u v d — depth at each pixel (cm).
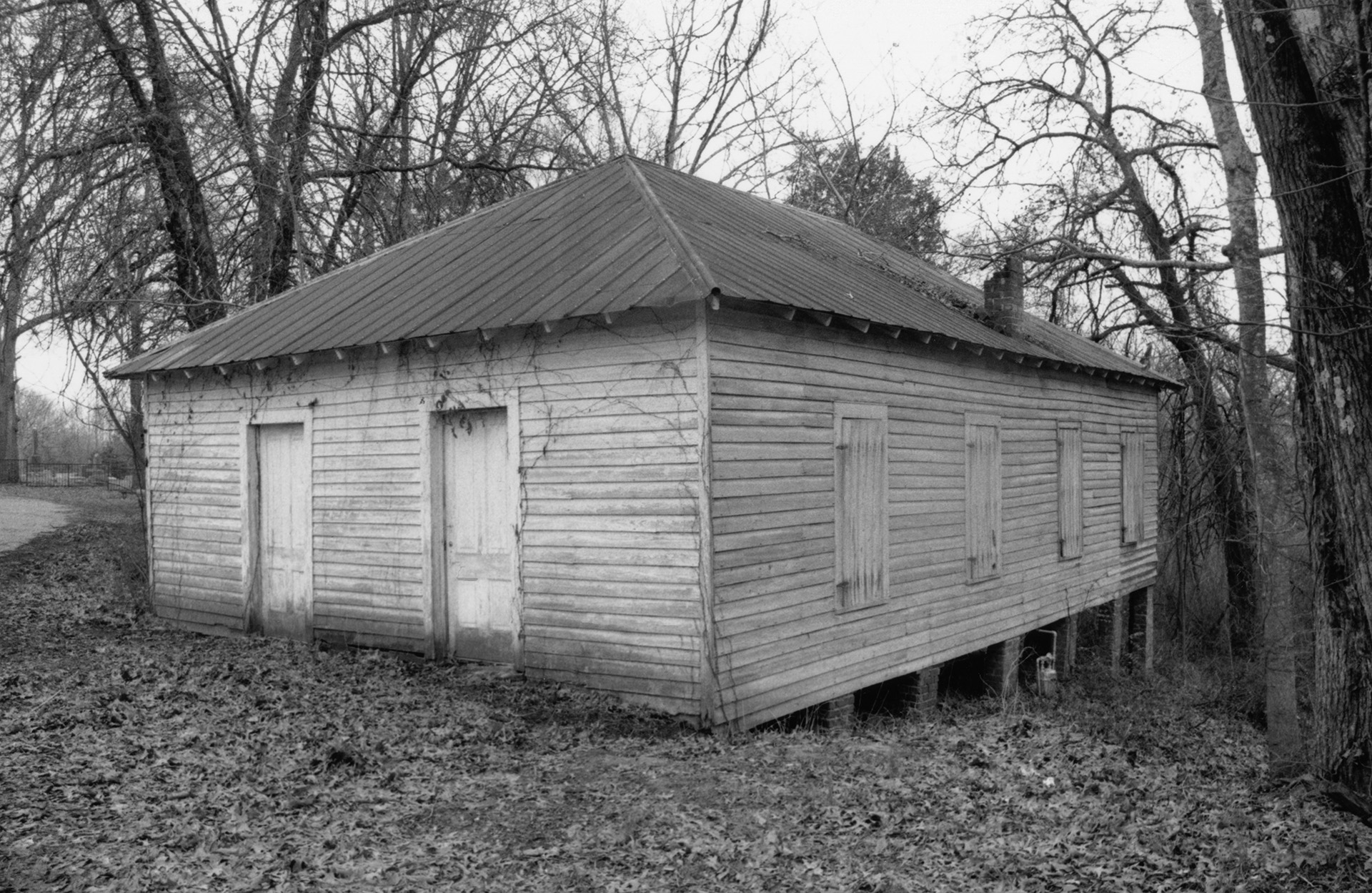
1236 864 704
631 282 1044
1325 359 821
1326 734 866
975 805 829
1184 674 2094
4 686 1072
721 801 805
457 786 819
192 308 2194
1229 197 1226
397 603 1264
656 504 1026
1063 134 2236
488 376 1162
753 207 1658
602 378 1066
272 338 1370
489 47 2625
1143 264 1923
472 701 1060
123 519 2900
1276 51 834
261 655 1284
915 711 1350
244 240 2327
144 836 679
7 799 728
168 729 920
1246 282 1209
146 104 2075
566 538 1095
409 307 1252
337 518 1326
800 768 907
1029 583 1645
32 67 1828
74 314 1880
